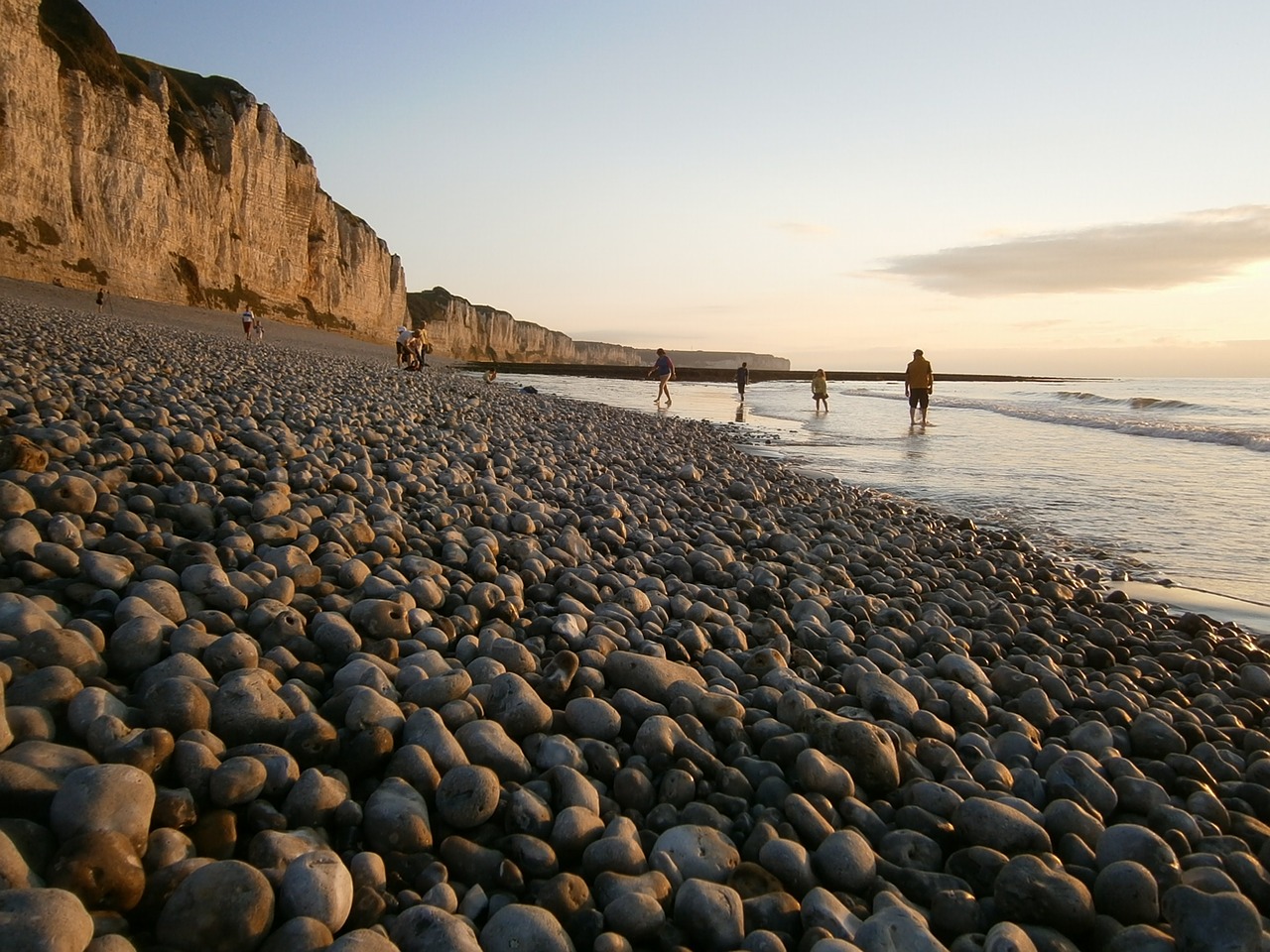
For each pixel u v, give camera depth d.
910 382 19.22
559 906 1.86
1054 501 9.80
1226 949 1.86
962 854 2.24
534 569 4.49
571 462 9.41
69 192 41.66
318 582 3.62
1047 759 2.96
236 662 2.63
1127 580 6.44
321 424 8.34
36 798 1.75
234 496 4.79
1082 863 2.32
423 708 2.49
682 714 2.84
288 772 2.10
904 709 3.14
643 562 5.21
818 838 2.29
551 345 161.12
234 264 58.44
